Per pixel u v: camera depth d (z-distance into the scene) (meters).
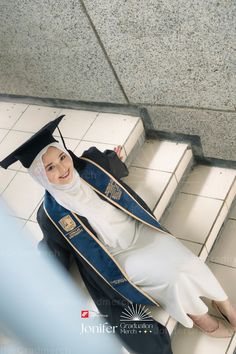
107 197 2.48
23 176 3.42
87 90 3.35
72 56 3.12
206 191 3.11
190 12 2.39
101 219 2.45
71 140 3.41
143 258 2.41
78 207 2.42
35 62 3.38
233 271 2.80
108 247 2.51
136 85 3.03
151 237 2.49
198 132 3.09
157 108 3.11
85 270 2.58
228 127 2.92
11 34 3.24
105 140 3.27
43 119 3.70
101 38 2.84
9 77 3.71
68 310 2.65
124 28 2.68
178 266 2.34
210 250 2.90
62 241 2.55
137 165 3.25
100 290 2.57
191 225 2.96
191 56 2.61
